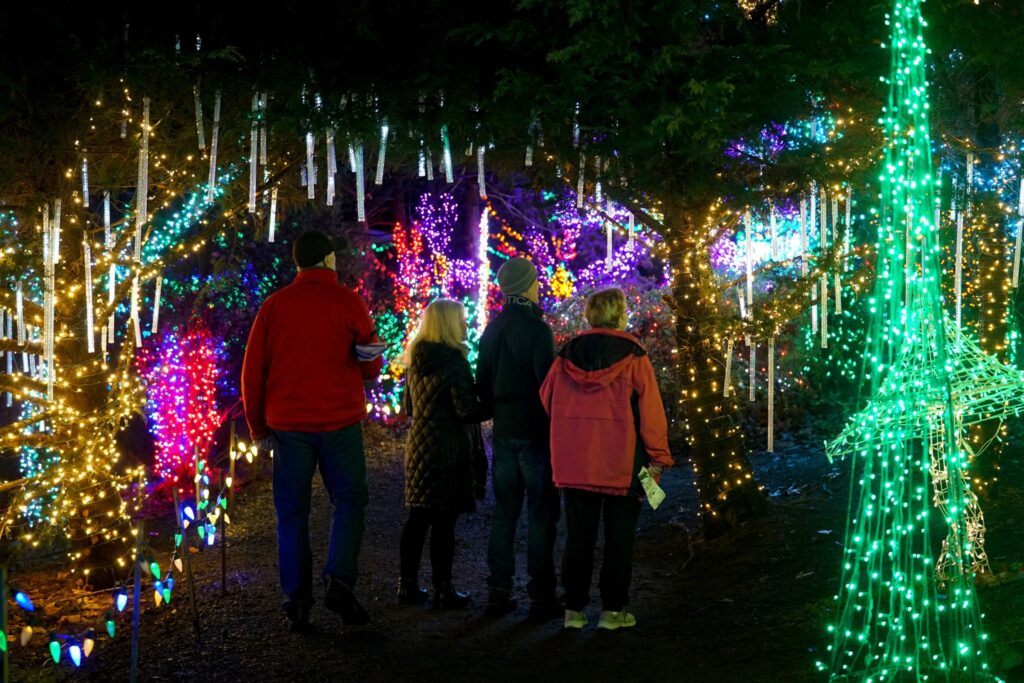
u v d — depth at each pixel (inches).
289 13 227.9
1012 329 262.4
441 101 228.2
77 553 262.4
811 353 449.1
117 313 471.8
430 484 228.5
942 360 157.8
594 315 211.8
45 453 367.6
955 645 163.5
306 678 187.3
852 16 217.8
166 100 231.8
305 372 211.6
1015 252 237.1
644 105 213.3
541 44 213.3
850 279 242.1
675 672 181.3
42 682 186.4
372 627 217.9
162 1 222.1
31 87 221.8
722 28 219.9
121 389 274.2
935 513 251.4
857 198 258.4
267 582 256.2
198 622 215.6
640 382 204.1
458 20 222.1
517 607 231.6
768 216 261.7
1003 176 246.5
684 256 269.6
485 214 542.6
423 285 552.7
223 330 494.9
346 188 545.0
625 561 208.7
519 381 221.3
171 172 256.7
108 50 211.6
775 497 302.4
